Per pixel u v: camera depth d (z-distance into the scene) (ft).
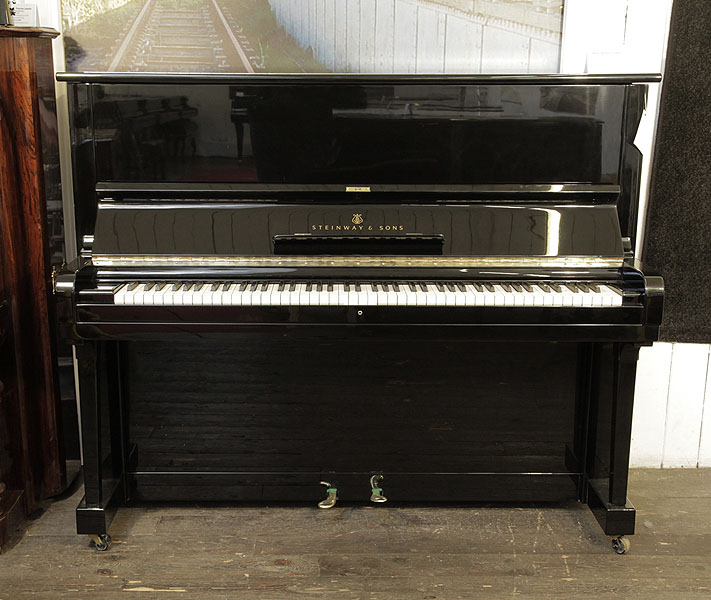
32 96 6.75
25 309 7.06
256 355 7.13
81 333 6.00
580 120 6.52
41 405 7.32
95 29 7.54
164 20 7.59
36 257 7.03
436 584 6.29
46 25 7.43
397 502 7.67
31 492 7.27
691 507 7.61
